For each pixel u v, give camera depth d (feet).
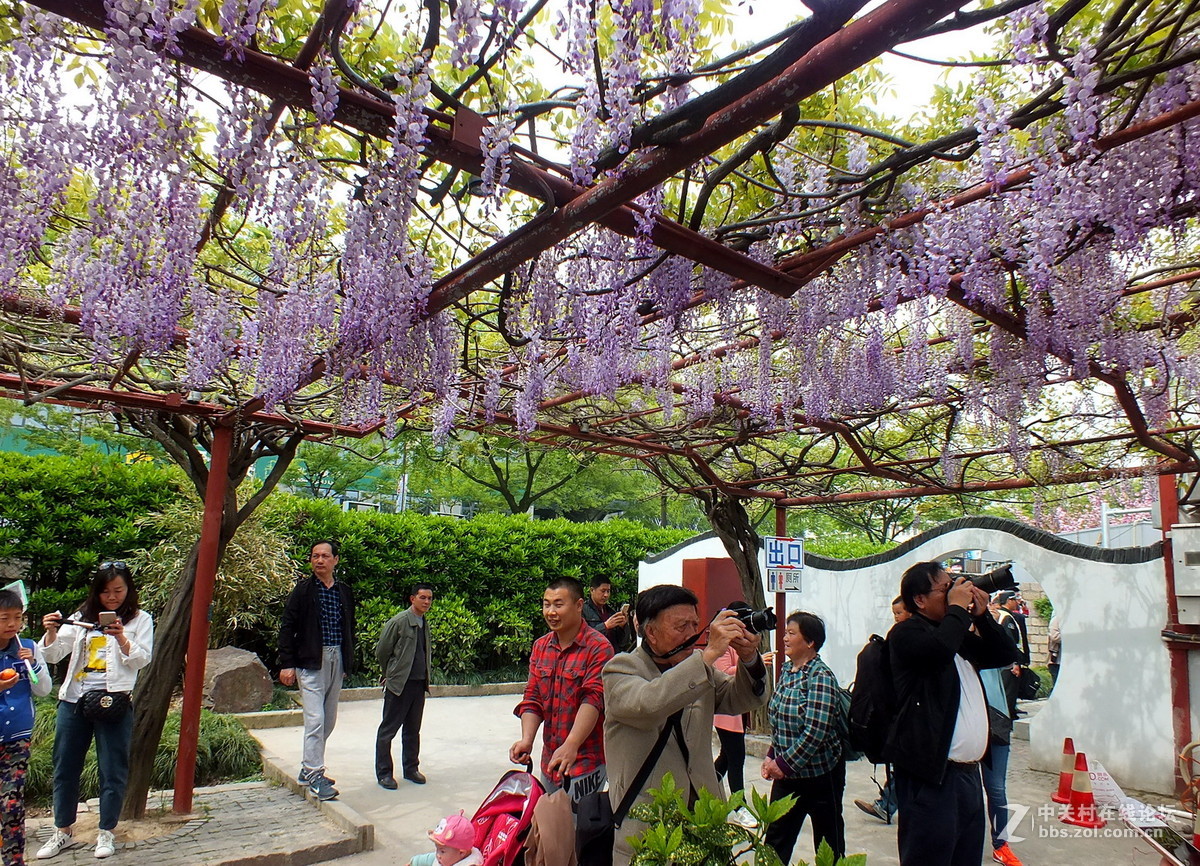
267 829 13.84
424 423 16.30
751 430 16.10
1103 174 6.73
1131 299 11.73
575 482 56.90
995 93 7.77
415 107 4.95
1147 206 6.73
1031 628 40.32
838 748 10.48
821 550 45.73
